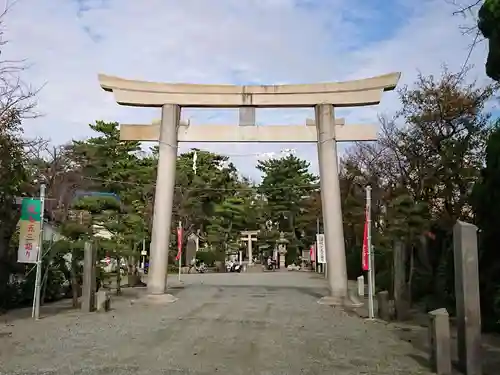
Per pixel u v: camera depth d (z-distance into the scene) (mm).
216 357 10375
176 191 49875
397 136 37562
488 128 24109
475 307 8883
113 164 46375
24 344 11797
